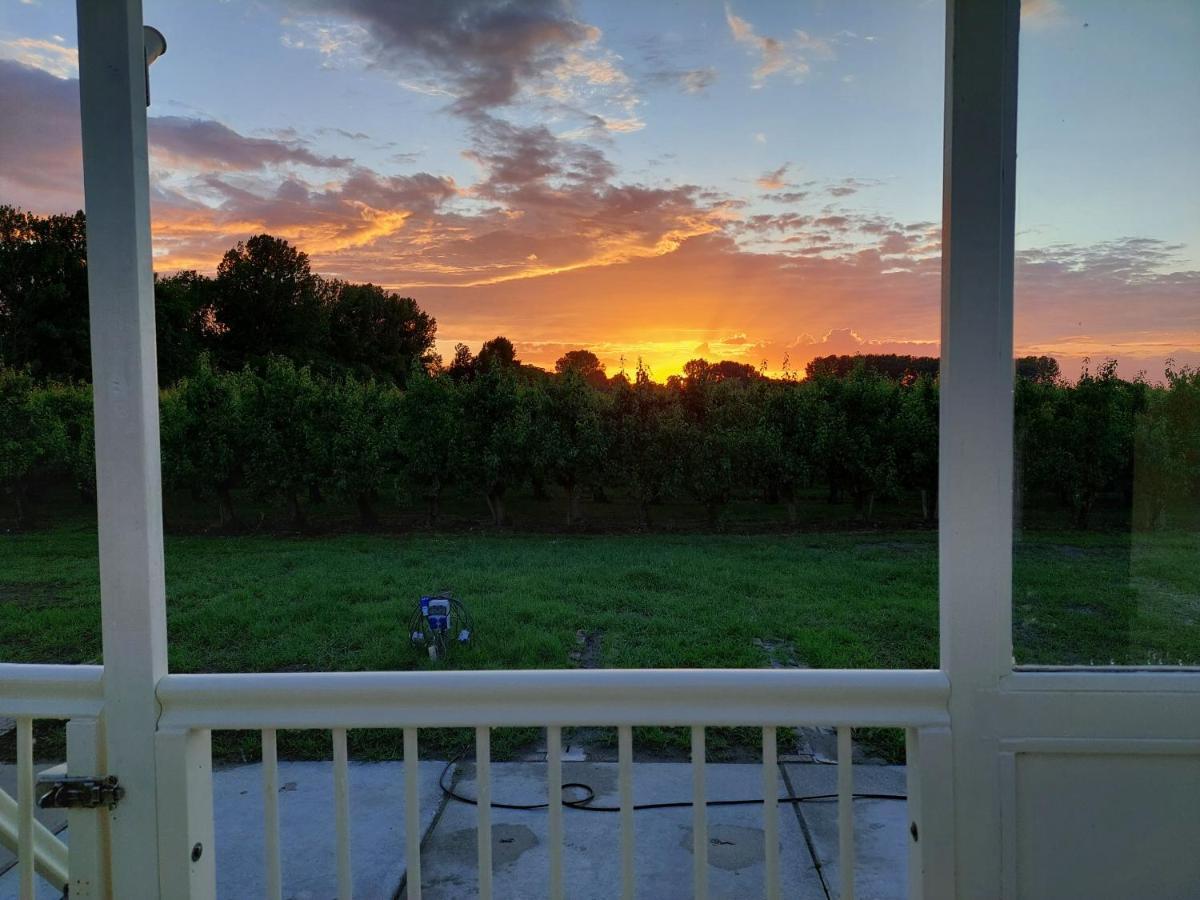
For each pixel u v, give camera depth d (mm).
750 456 10266
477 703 1479
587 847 2783
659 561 8242
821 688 1441
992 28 1393
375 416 10984
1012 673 1439
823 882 2535
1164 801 1426
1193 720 1412
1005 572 1429
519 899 2484
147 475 1498
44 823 2875
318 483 10719
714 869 2631
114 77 1439
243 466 10758
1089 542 1590
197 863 1522
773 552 8742
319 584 7238
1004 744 1427
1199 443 1621
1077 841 1432
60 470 11281
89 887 1515
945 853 1429
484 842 1480
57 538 10156
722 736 3764
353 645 5434
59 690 1525
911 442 10219
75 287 10836
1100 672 1447
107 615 1498
